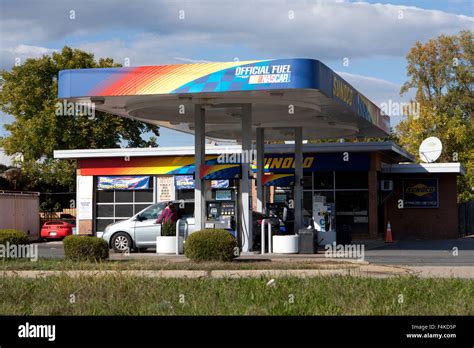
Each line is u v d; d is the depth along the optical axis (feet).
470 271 56.95
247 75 74.28
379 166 124.36
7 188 174.91
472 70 191.11
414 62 195.31
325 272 55.83
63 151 126.82
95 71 78.43
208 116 99.55
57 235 137.08
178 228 80.94
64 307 40.75
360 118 97.50
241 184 83.92
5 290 46.16
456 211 129.90
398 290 44.37
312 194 123.54
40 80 174.29
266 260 68.74
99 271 53.26
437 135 177.58
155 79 77.05
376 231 120.98
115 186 126.52
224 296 43.52
